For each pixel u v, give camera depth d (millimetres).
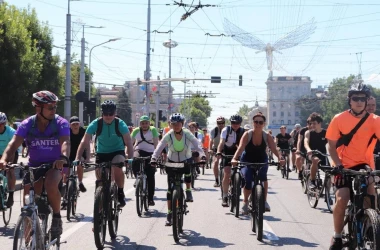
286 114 141625
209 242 9938
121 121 10250
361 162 7418
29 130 7629
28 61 27859
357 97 7160
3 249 9250
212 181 22547
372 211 6531
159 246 9570
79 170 13430
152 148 13594
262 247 9547
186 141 11164
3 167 6984
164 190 18766
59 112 51125
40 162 7711
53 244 7684
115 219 10195
